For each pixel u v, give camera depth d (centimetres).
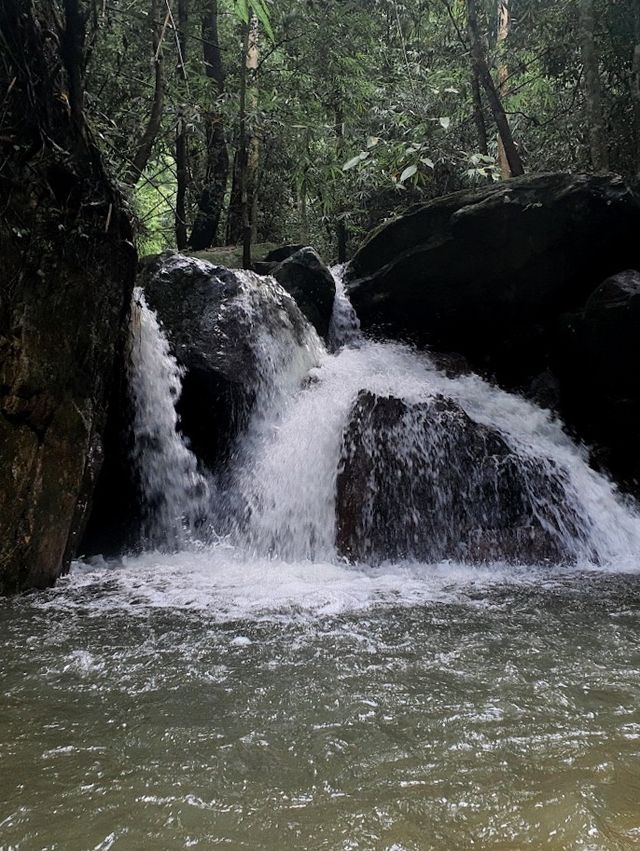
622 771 182
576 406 773
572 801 165
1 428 413
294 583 450
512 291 799
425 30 1205
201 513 625
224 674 265
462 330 850
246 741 204
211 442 682
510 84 1159
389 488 578
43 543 432
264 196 1223
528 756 192
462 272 807
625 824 156
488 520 597
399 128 1003
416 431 609
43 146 438
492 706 229
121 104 822
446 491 593
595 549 586
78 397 471
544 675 261
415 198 1195
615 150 991
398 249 855
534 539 558
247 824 160
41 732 211
